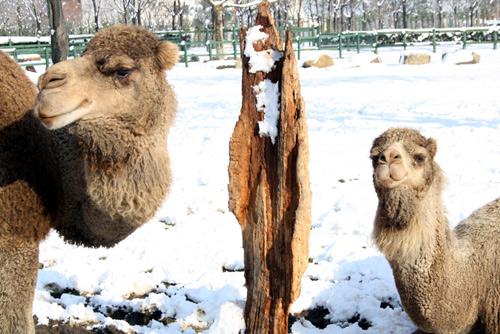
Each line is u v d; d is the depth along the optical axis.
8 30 68.38
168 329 6.26
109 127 4.43
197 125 15.77
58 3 18.41
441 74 26.72
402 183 5.12
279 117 4.54
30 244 4.68
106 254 8.07
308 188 4.49
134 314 6.73
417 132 5.32
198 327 6.37
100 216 4.75
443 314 5.41
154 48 4.64
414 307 5.43
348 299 6.69
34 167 4.70
